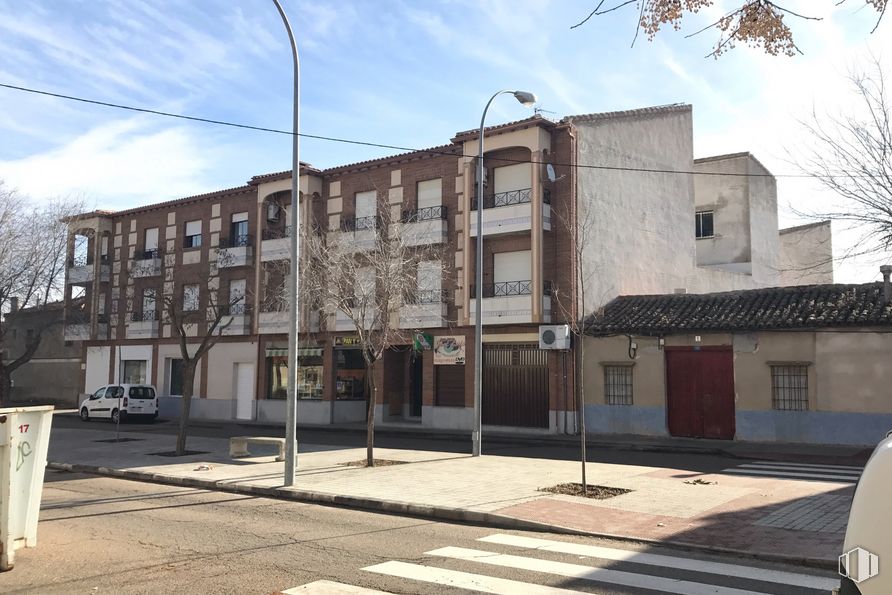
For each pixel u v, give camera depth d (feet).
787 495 35.53
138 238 123.65
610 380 73.87
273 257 102.22
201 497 39.06
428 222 85.46
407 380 98.02
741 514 30.81
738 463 50.52
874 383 59.47
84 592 19.84
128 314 122.11
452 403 84.89
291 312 41.83
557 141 79.92
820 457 53.98
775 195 113.91
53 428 89.04
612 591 19.88
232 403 106.83
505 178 82.58
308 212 97.71
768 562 23.59
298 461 52.01
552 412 75.87
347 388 98.89
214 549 25.38
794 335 63.31
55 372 137.49
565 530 28.30
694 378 69.56
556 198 79.41
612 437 70.85
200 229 115.34
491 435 76.18
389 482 40.68
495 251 81.97
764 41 18.49
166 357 116.26
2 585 20.57
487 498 34.88
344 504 36.06
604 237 82.28
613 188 84.84
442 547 25.72
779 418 63.57
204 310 111.04
